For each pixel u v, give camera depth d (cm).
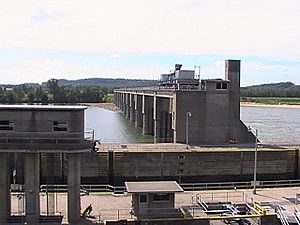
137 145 6888
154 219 3656
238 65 7456
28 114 3534
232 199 4378
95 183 6175
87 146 3569
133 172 6197
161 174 6250
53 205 4112
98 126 13412
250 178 6462
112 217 3759
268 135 11756
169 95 8006
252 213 3916
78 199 3688
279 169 6581
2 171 3634
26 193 3600
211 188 5628
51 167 6059
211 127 7400
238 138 7506
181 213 3747
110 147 6606
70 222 3641
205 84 7400
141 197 3728
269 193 4647
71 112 3550
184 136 7331
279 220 3806
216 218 3741
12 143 3478
